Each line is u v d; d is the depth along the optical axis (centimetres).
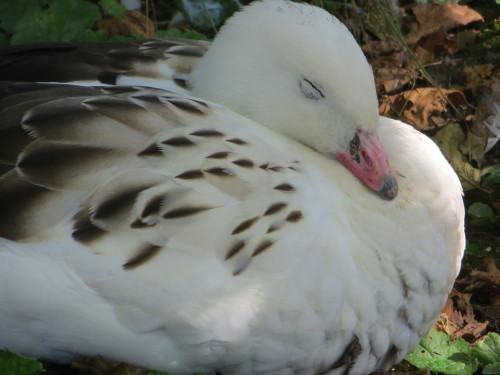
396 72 1054
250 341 655
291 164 687
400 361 762
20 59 766
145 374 665
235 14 750
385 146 747
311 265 657
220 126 682
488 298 853
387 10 1063
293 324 659
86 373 661
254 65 736
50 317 630
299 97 729
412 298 718
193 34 1006
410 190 721
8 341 647
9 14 984
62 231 627
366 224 692
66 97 672
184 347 649
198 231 639
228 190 653
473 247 895
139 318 636
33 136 644
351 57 714
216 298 638
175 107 679
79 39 985
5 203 627
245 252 645
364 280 681
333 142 727
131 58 766
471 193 959
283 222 656
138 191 639
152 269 630
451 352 778
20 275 619
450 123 1007
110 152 646
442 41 1097
